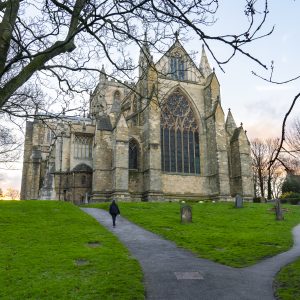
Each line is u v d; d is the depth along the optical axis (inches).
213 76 2645.2
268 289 611.5
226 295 578.2
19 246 940.6
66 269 726.5
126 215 1620.3
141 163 2461.9
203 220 1514.5
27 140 4109.3
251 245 1017.5
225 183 2417.6
